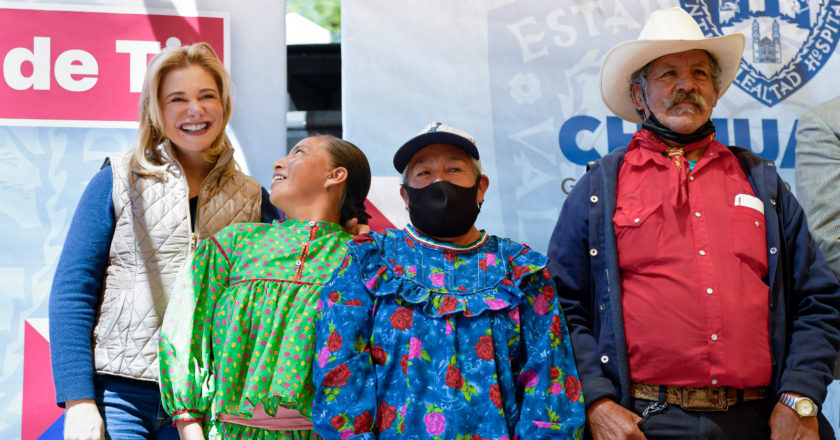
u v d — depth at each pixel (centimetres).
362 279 206
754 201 227
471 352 199
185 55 250
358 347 201
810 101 314
